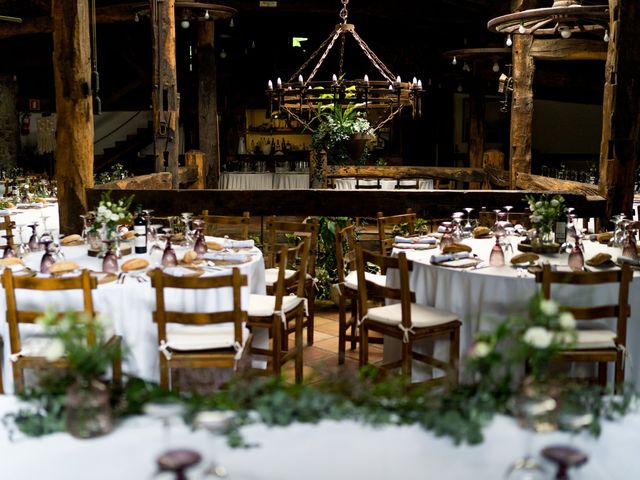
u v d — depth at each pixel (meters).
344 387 2.02
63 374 1.97
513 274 3.85
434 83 14.59
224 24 14.94
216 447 1.78
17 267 4.04
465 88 14.60
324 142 7.52
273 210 6.28
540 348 1.84
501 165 11.48
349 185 11.85
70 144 6.26
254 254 4.54
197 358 3.47
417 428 1.90
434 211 6.17
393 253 4.75
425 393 2.00
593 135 15.87
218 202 6.30
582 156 15.91
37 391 1.98
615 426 1.90
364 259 4.05
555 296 3.65
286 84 6.50
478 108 12.63
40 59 14.53
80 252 4.62
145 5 8.66
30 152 15.85
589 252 4.54
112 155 15.32
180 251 4.62
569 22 7.13
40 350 3.45
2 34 11.98
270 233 5.51
